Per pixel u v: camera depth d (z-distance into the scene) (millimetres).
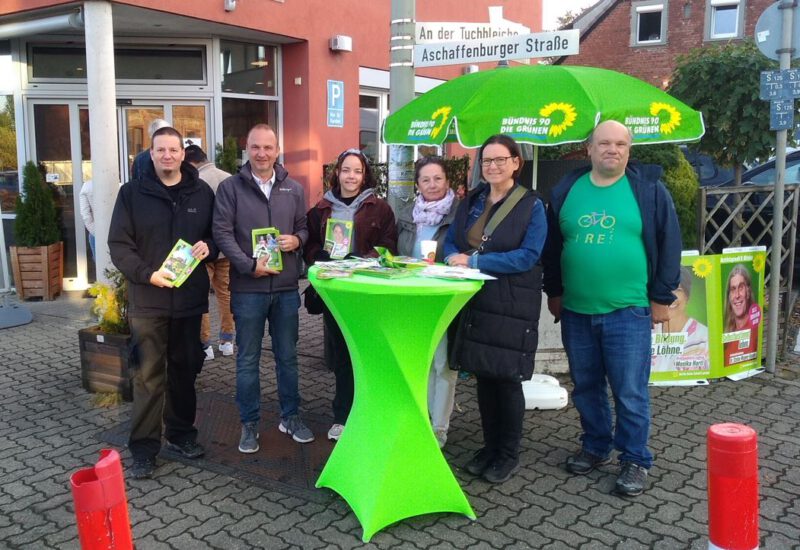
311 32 9125
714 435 2277
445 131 3977
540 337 5332
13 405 4805
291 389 4152
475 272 3178
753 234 5898
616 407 3627
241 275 3846
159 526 3227
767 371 5484
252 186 3848
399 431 3191
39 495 3535
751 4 21188
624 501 3469
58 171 8656
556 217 3693
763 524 3229
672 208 3434
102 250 6906
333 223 3975
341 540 3117
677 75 7496
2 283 7008
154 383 3686
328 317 4035
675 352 5180
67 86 8492
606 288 3504
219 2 7863
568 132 3684
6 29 7734
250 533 3170
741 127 7078
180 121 8922
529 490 3588
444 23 4953
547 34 4367
